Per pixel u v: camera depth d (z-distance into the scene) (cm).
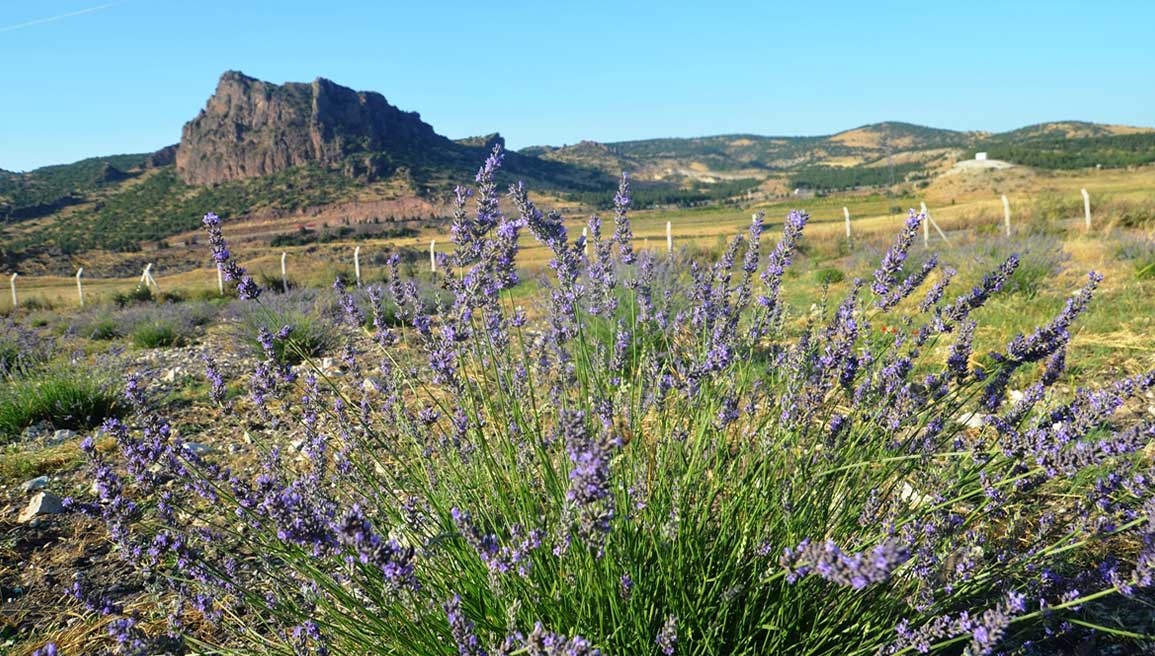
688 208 19662
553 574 205
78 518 392
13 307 2066
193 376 733
